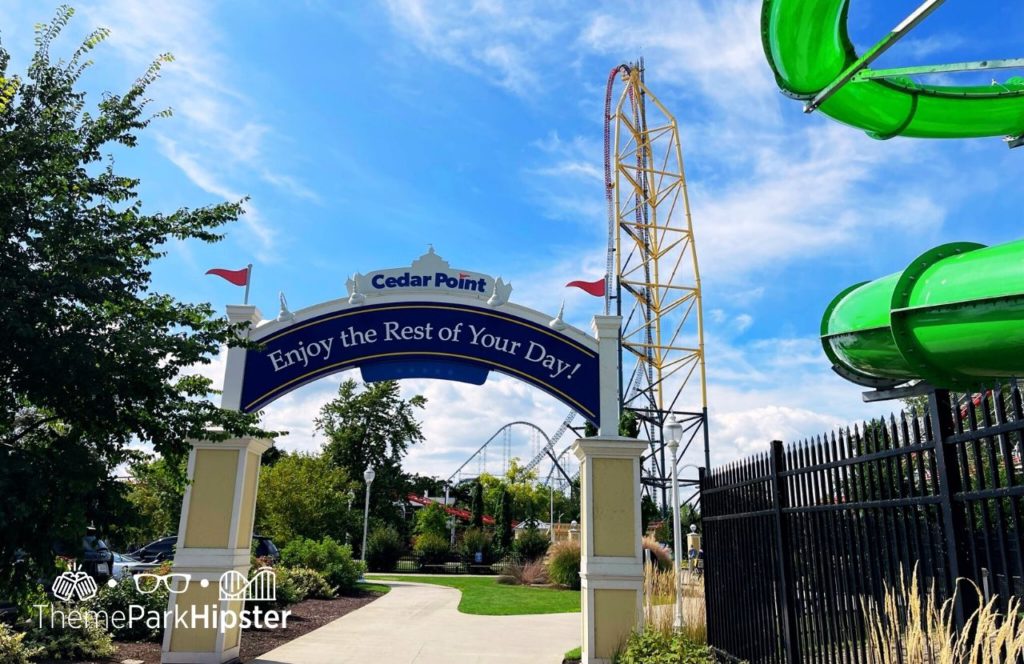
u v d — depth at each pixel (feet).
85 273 22.81
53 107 24.95
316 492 94.84
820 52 27.30
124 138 25.58
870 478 16.44
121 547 24.68
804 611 19.63
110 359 22.36
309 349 33.60
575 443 33.04
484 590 72.79
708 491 27.86
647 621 30.35
